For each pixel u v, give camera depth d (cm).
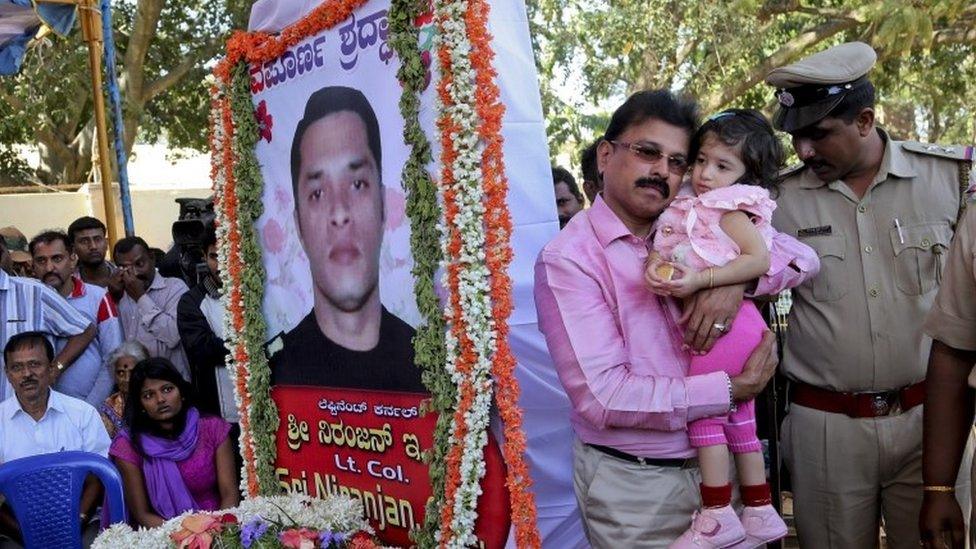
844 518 334
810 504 339
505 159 300
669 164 269
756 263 263
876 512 338
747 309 276
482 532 302
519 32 302
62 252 628
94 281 703
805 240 333
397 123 320
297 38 363
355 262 344
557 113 1631
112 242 927
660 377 264
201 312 525
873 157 324
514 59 301
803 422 336
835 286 327
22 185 1975
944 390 279
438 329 304
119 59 1720
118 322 602
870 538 339
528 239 307
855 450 328
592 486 277
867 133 319
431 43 301
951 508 278
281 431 391
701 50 1661
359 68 336
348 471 357
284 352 388
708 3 1464
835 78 306
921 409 326
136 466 459
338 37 345
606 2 1525
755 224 271
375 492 346
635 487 271
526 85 303
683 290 258
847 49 314
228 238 405
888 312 323
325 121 354
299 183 371
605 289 272
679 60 1533
